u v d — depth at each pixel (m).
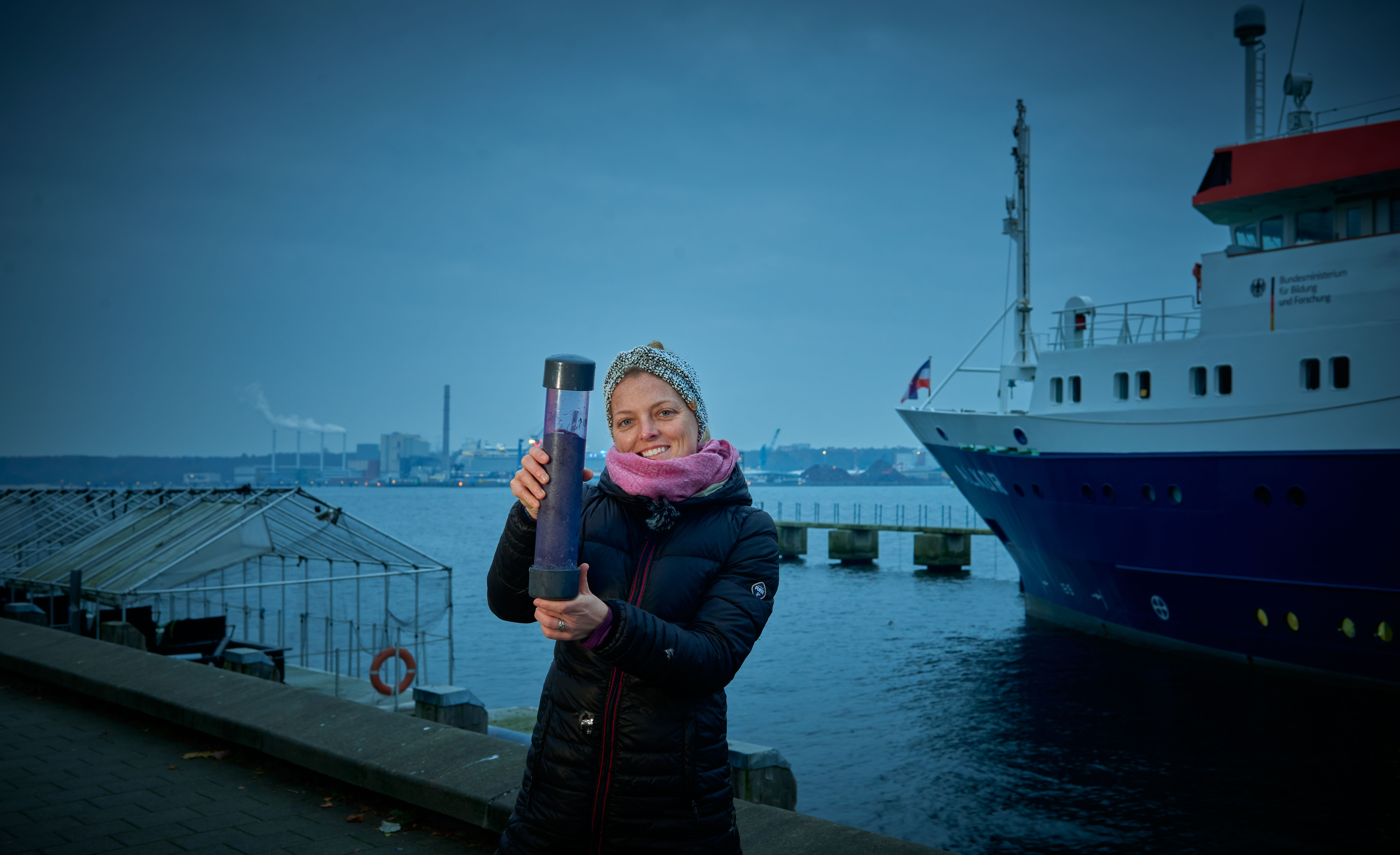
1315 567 19.30
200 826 5.04
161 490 21.23
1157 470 21.81
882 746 18.98
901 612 38.75
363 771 5.29
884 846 3.96
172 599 18.45
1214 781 16.20
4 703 7.96
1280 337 19.91
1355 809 14.81
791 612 39.22
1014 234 29.19
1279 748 17.45
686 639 2.12
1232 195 21.00
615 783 2.24
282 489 18.80
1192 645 22.28
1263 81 22.12
